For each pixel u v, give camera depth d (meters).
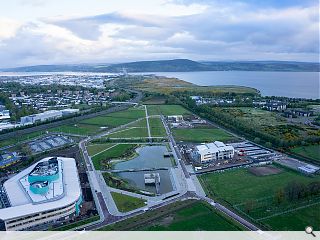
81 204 195.00
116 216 179.38
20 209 171.88
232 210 181.38
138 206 190.75
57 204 177.25
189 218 173.25
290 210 178.75
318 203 186.00
